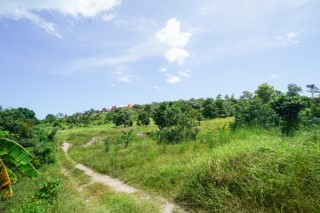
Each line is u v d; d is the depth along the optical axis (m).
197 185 7.68
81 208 7.93
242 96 69.81
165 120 26.20
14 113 39.91
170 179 9.38
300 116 13.15
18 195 12.56
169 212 7.01
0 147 6.11
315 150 6.16
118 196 8.67
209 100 49.66
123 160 14.97
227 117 47.09
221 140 12.23
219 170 7.38
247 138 10.80
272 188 5.87
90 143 39.34
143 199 8.16
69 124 78.00
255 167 6.52
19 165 6.48
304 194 5.47
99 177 13.34
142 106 103.69
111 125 68.19
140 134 35.50
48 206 8.19
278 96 13.94
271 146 7.25
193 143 14.29
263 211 5.67
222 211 6.20
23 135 28.44
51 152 26.38
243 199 6.29
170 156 13.08
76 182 12.87
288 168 6.04
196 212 6.70
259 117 17.19
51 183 9.59
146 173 11.14
